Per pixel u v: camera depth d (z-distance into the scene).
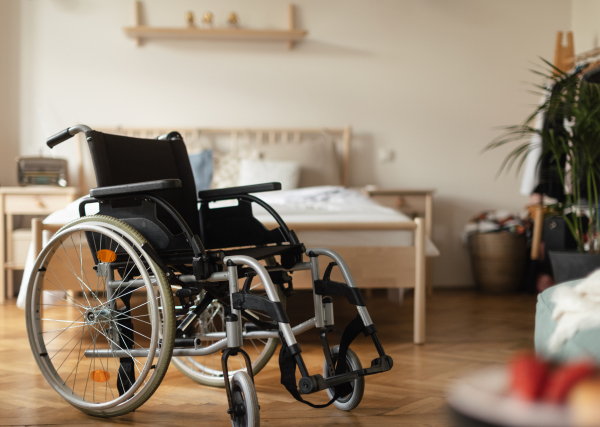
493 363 2.02
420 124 4.21
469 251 4.19
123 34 3.98
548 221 2.98
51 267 2.20
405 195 3.82
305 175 3.89
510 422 0.34
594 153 2.39
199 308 1.52
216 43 4.05
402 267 2.30
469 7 4.20
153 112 4.02
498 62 4.23
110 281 1.51
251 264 1.30
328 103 4.14
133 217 1.48
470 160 4.25
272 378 1.83
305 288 2.28
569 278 2.48
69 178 3.97
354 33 4.14
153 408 1.55
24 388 1.72
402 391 1.69
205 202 1.78
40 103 3.94
